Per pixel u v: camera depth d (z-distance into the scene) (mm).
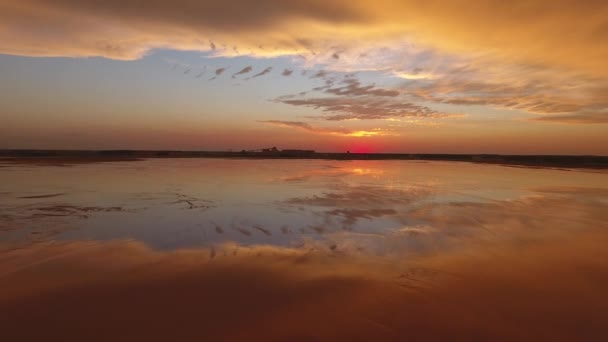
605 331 3623
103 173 21438
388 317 3826
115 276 4957
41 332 3480
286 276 4996
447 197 12828
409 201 11852
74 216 9227
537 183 18062
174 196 12711
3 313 3850
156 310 3941
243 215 9453
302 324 3656
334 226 8219
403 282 4820
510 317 3873
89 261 5629
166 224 8383
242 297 4285
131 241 6898
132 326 3602
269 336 3428
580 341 3457
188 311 3922
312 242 6867
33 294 4340
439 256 6035
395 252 6258
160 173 22062
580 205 11445
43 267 5336
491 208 10719
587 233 7738
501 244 6824
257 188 15070
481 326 3672
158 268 5305
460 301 4238
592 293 4531
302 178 19656
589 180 19953
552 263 5691
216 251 6250
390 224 8445
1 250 6254
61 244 6664
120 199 11961
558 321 3809
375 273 5172
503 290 4586
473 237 7328
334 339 3385
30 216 9172
